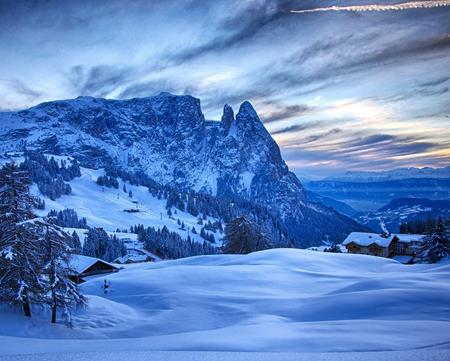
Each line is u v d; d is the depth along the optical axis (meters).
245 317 24.20
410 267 47.47
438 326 14.75
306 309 23.61
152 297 31.03
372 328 14.65
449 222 60.31
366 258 52.50
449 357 8.42
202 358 9.15
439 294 22.03
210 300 29.00
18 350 13.31
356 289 27.61
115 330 22.97
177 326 23.67
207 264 52.47
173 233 168.00
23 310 23.34
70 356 9.49
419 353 8.88
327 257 51.75
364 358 8.66
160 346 12.96
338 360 8.55
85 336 21.52
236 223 72.69
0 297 22.12
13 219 22.56
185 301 29.09
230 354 9.53
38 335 20.33
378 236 86.94
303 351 11.58
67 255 23.67
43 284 22.28
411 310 19.78
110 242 119.62
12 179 22.98
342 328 14.95
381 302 21.41
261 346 12.42
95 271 58.25
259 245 73.81
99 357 9.39
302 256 50.88
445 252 57.75
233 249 72.44
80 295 23.75
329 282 35.34
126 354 9.65
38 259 22.44
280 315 23.66
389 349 11.30
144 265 63.72
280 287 33.75
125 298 32.19
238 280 36.12
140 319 25.70
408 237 87.31
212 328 23.02
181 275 38.16
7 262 21.61
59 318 23.91
